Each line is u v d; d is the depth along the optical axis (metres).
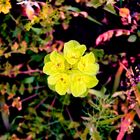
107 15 0.43
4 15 0.44
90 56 0.35
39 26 0.43
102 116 0.41
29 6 0.40
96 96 0.43
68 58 0.35
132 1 0.42
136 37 0.42
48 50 0.43
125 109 0.43
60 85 0.35
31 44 0.43
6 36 0.44
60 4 0.41
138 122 0.44
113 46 0.44
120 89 0.44
